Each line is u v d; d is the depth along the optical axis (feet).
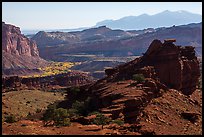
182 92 200.54
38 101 314.96
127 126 105.40
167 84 193.77
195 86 210.18
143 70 177.58
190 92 206.28
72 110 154.40
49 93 374.63
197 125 146.10
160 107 153.07
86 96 191.83
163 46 199.93
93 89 186.29
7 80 454.40
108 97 151.12
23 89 394.32
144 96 147.13
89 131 98.02
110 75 200.64
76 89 201.67
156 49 199.52
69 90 208.03
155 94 162.71
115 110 131.13
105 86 178.91
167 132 123.24
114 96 148.97
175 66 194.70
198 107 174.60
